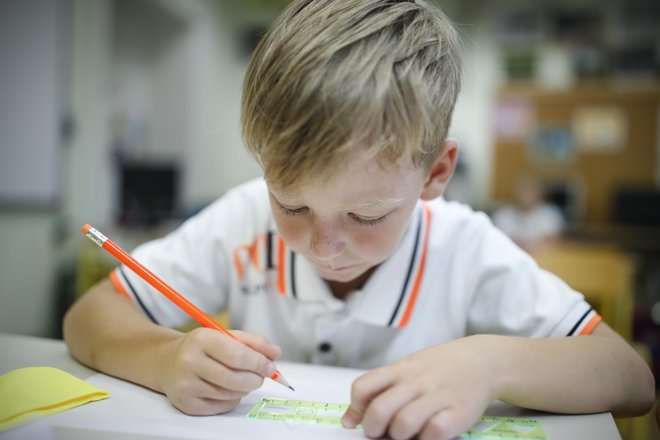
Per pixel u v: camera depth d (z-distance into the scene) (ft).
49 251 9.39
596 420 1.65
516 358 1.66
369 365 2.44
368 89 1.52
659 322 10.39
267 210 2.57
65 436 1.45
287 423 1.57
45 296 9.37
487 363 1.60
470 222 2.52
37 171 9.16
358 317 2.30
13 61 9.11
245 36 16.34
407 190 1.69
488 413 1.69
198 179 14.24
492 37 16.10
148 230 10.48
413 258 2.33
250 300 2.58
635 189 15.28
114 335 2.04
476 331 2.44
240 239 2.59
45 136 9.11
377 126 1.51
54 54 9.04
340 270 1.91
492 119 16.15
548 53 15.87
